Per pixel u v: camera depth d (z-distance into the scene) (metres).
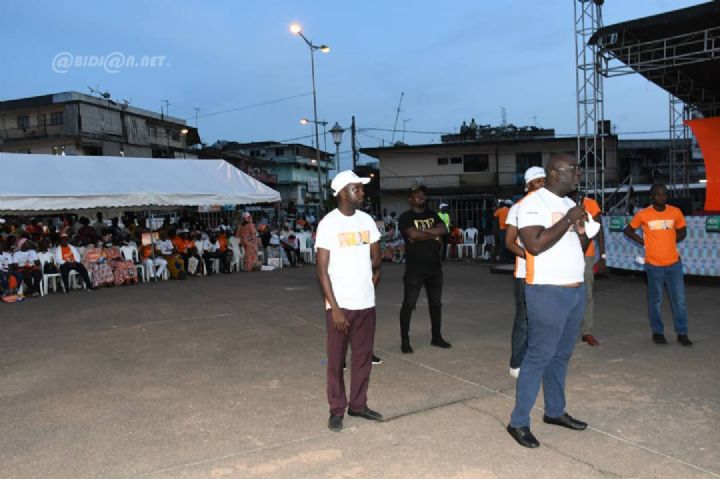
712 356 5.85
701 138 15.66
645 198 26.83
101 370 5.83
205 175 15.43
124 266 12.91
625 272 12.30
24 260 11.41
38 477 3.45
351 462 3.59
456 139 40.00
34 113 35.91
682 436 3.86
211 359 6.18
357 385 4.30
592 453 3.64
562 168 3.73
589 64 13.62
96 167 13.80
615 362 5.71
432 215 6.36
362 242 4.24
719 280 11.18
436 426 4.15
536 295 3.72
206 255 14.93
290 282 12.90
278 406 4.64
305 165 61.34
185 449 3.82
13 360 6.32
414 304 6.28
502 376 5.36
